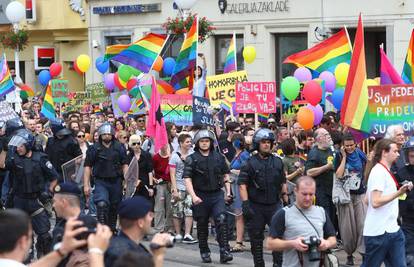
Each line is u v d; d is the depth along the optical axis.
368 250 12.36
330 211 16.20
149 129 18.58
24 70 44.22
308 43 32.62
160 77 31.67
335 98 20.89
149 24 38.06
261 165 14.49
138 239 8.52
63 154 19.22
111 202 17.47
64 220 9.75
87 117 25.89
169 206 18.73
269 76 33.94
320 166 15.91
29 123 22.22
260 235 14.61
